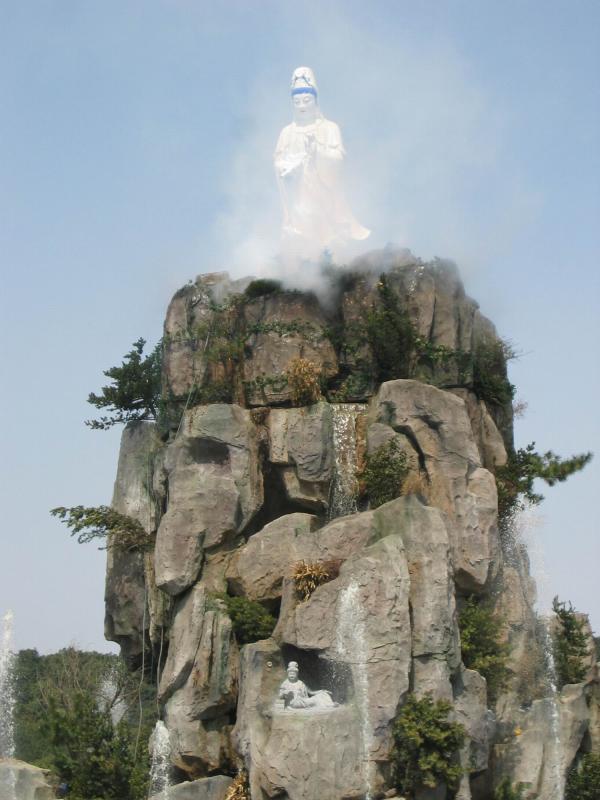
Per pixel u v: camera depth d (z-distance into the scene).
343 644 39.00
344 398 46.84
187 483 44.19
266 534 42.81
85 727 41.12
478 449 46.09
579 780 43.69
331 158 51.16
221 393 46.88
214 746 41.69
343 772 37.50
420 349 46.84
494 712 42.06
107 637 49.44
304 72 52.00
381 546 39.78
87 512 47.97
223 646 42.06
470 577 42.72
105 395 51.50
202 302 48.19
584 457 47.12
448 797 38.56
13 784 40.75
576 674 45.91
